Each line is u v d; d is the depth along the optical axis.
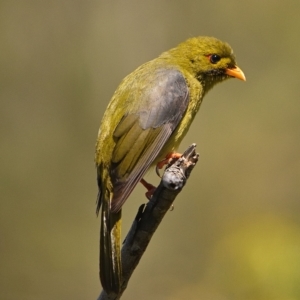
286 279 12.69
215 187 16.66
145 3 16.95
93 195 16.38
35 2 16.45
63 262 15.77
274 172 16.61
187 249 15.84
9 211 15.97
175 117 9.58
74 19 16.58
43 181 16.27
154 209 8.00
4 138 16.20
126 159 9.04
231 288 13.45
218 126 17.27
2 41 16.30
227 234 14.75
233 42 17.50
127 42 16.72
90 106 16.50
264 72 17.48
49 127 16.44
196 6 17.23
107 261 8.02
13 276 15.51
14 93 16.34
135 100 9.46
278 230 14.04
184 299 14.66
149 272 15.42
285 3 17.62
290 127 17.09
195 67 10.46
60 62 16.47
